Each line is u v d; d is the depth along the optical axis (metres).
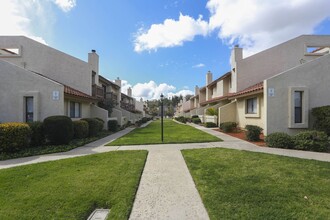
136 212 3.63
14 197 4.12
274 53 17.75
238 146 9.58
